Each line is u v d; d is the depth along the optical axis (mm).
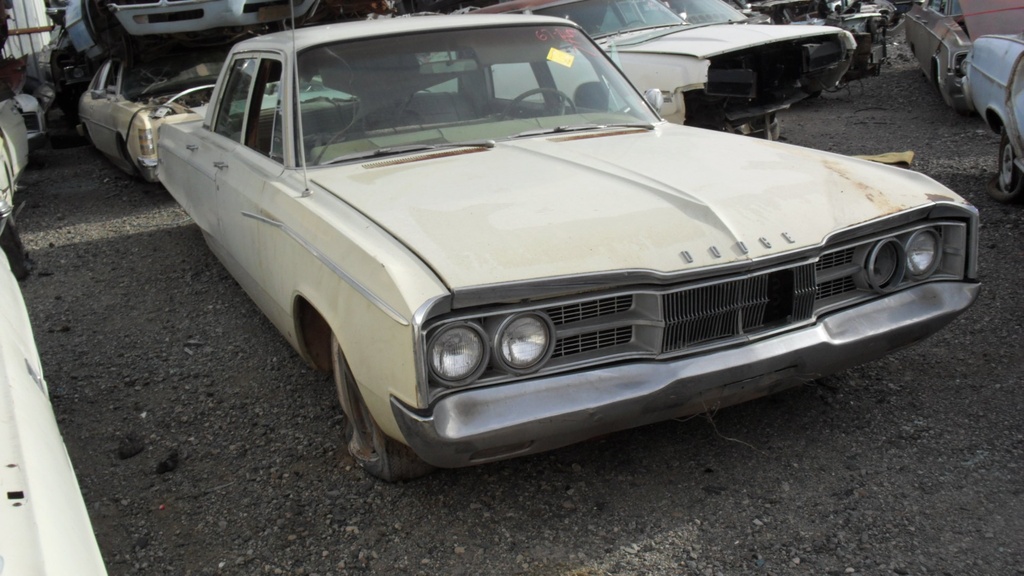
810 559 2604
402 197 3092
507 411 2529
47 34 13945
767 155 3520
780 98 7445
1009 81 5547
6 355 2428
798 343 2844
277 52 3922
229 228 4176
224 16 7801
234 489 3223
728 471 3098
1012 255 4949
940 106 9453
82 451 3598
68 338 4910
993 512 2748
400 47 3947
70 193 8953
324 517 2998
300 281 3172
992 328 4043
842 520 2773
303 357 3496
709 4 8609
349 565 2738
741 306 2773
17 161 7777
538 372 2604
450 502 3029
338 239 2891
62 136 12266
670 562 2643
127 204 8273
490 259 2576
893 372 3725
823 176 3203
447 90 3928
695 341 2760
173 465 3400
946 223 3098
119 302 5477
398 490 3125
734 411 3502
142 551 2889
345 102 3754
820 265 2945
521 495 3041
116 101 8609
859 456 3125
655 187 3045
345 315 2777
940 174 6758
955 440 3166
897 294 3066
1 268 3307
